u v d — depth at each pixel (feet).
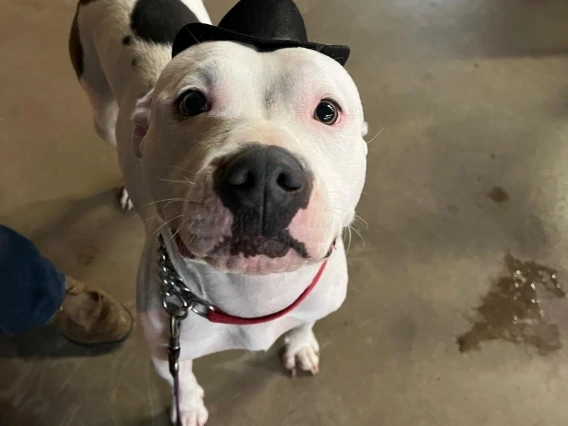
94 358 2.07
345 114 1.12
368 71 2.91
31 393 2.00
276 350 2.10
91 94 2.13
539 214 2.44
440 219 2.42
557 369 2.09
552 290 2.26
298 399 2.01
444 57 2.99
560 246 2.36
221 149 0.94
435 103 2.80
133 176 1.70
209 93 1.06
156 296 1.40
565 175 2.56
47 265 1.77
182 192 1.02
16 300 1.65
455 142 2.65
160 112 1.12
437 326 2.17
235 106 1.05
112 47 1.82
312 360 2.03
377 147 2.62
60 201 2.42
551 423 1.98
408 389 2.04
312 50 1.13
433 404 2.01
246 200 0.88
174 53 1.29
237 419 1.97
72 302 1.96
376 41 3.03
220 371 2.05
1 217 2.37
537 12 3.20
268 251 0.94
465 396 2.03
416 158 2.60
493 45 3.05
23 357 2.06
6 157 2.54
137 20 1.79
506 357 2.11
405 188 2.50
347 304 2.20
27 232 2.34
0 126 2.64
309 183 0.91
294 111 1.06
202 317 1.37
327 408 2.00
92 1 1.94
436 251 2.34
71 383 2.02
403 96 2.81
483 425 1.98
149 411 1.97
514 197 2.49
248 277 1.20
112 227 2.36
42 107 2.70
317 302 1.48
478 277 2.28
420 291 2.24
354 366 2.08
